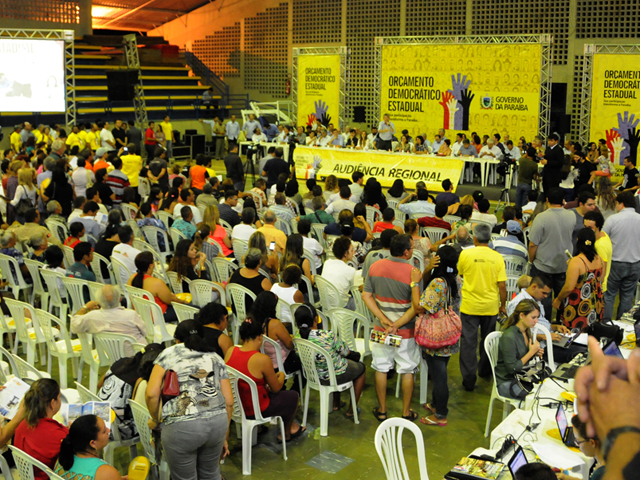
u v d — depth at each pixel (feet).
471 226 23.22
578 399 2.21
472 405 17.29
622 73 49.29
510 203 46.29
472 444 15.10
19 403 12.39
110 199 32.30
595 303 17.80
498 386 14.84
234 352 14.07
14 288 23.03
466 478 9.82
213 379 11.34
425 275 15.90
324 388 15.47
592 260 17.40
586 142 52.80
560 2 56.90
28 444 10.96
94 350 17.42
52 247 21.26
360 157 53.93
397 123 60.03
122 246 21.99
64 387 17.49
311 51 72.28
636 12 53.67
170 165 62.54
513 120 54.24
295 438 15.48
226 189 31.81
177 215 29.32
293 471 13.99
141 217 30.12
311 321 15.75
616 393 2.13
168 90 76.64
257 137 60.95
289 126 67.92
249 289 18.72
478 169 52.37
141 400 12.44
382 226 24.16
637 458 1.99
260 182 34.47
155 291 18.71
